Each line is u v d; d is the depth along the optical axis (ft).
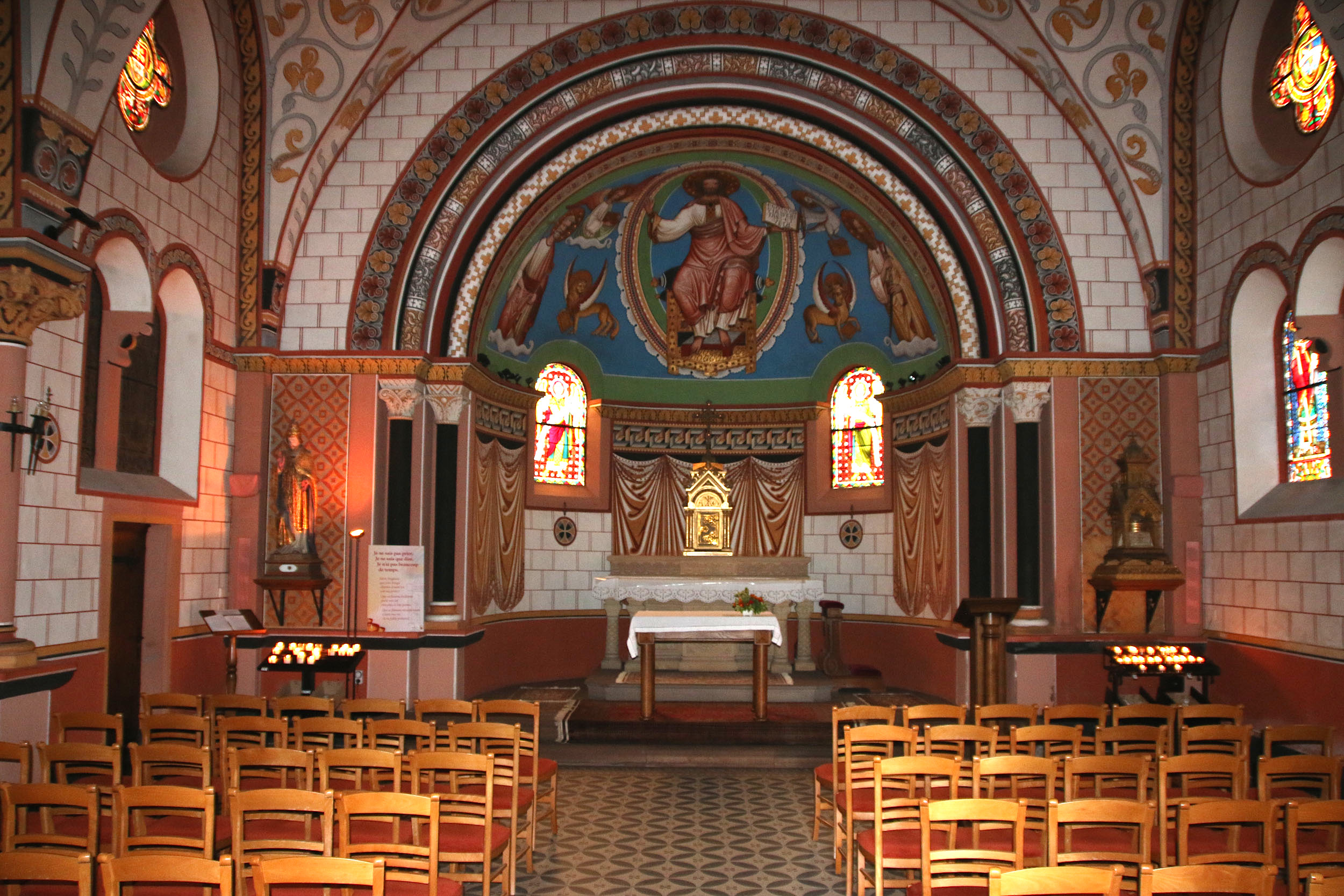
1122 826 18.67
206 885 17.01
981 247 47.67
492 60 47.32
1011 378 46.44
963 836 21.58
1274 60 40.19
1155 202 45.60
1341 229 34.73
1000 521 47.26
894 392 57.57
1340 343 35.60
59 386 32.58
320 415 46.19
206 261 42.96
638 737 41.52
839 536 61.00
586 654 60.49
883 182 48.91
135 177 37.19
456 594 47.47
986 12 45.70
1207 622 43.93
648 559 57.57
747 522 63.26
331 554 45.62
